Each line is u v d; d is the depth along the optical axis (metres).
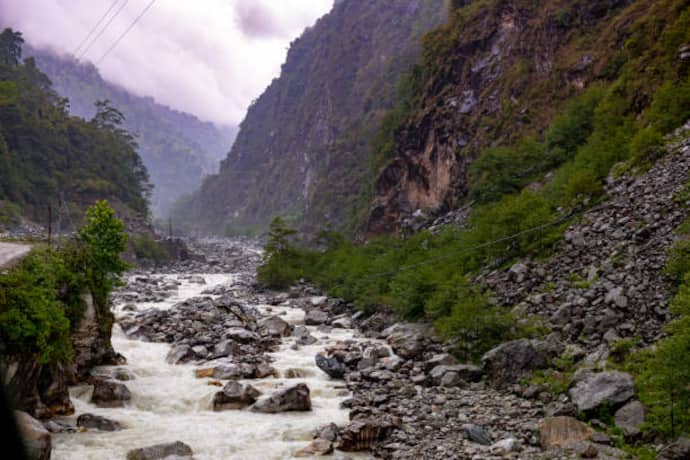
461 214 70.12
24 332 16.97
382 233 99.06
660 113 44.66
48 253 23.05
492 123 80.06
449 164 85.62
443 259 46.50
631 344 22.89
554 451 16.44
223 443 18.17
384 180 104.69
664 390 16.48
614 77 63.41
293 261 79.31
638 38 59.31
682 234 28.67
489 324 28.47
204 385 24.88
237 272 105.38
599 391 19.19
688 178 33.62
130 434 18.70
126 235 27.70
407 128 100.06
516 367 24.64
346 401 23.05
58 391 20.00
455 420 20.14
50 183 125.50
